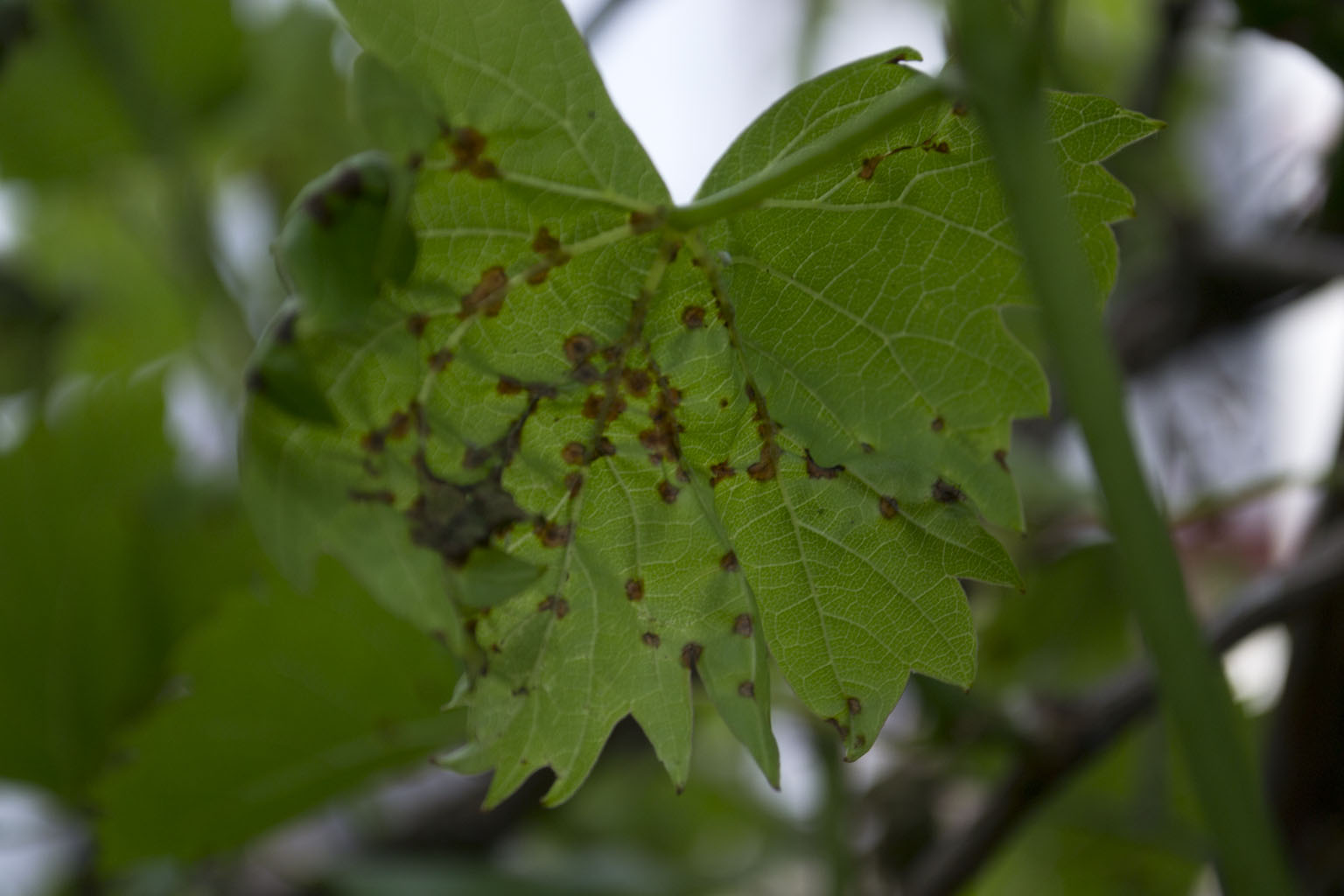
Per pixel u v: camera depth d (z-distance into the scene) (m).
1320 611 0.56
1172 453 0.73
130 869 0.57
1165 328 0.73
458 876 0.65
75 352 0.85
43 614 0.58
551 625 0.46
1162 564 0.41
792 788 0.72
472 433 0.45
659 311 0.46
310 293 0.42
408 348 0.45
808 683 0.47
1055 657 0.63
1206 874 0.67
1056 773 0.56
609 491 0.46
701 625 0.47
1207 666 0.41
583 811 0.80
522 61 0.45
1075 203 0.46
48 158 0.75
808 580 0.47
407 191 0.43
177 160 0.77
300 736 0.56
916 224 0.46
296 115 0.84
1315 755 0.56
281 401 0.43
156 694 0.59
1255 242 0.70
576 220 0.45
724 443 0.47
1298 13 0.54
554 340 0.46
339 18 0.44
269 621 0.55
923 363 0.47
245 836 0.57
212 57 0.75
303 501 0.43
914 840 0.66
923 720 0.57
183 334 0.85
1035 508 0.61
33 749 0.59
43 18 0.70
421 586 0.44
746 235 0.46
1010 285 0.46
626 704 0.47
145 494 0.60
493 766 0.46
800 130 0.46
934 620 0.47
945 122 0.46
